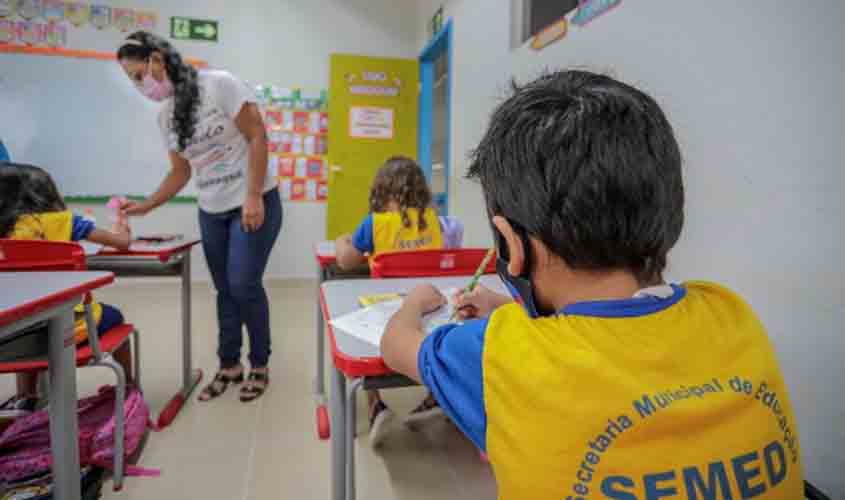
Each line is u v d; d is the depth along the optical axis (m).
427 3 4.48
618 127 0.45
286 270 4.75
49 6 4.10
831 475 0.97
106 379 2.32
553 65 2.17
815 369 1.00
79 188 4.27
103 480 1.56
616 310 0.46
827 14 0.96
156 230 4.44
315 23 4.66
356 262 1.83
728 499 0.41
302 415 2.01
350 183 4.71
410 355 0.61
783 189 1.07
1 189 1.67
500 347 0.48
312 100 4.69
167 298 3.98
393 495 1.49
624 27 1.66
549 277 0.50
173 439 1.82
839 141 0.94
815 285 1.00
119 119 4.29
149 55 1.84
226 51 4.49
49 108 4.16
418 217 1.83
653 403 0.42
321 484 1.57
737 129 1.19
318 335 2.15
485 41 3.01
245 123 1.95
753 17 1.14
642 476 0.41
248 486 1.55
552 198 0.45
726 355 0.46
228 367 2.25
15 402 1.91
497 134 0.50
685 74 1.38
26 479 1.41
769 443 0.44
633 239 0.46
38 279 1.21
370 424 1.91
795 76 1.04
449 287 1.21
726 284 1.24
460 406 0.50
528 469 0.43
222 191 2.04
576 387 0.43
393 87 4.73
